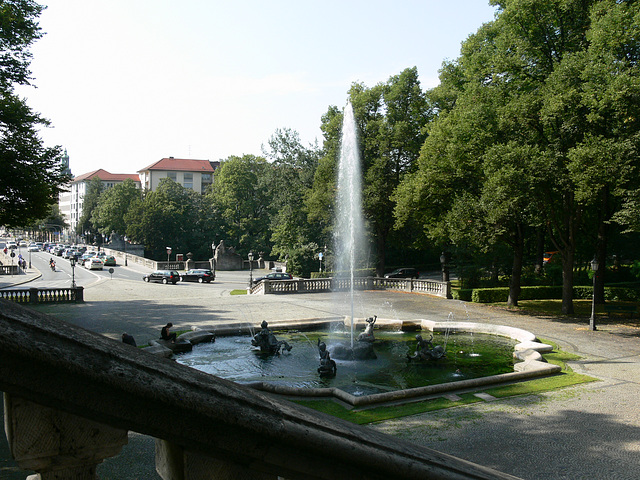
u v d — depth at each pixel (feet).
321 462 5.75
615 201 110.83
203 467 5.52
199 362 60.75
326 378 54.03
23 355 4.19
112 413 4.71
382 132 148.97
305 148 214.28
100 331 74.18
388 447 6.23
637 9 78.79
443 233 107.55
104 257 256.11
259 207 308.60
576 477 30.07
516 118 90.02
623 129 76.64
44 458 4.90
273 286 132.87
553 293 125.29
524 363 58.03
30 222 84.94
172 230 307.78
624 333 79.20
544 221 96.78
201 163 474.49
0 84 79.46
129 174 531.09
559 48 93.86
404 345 72.33
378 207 151.43
